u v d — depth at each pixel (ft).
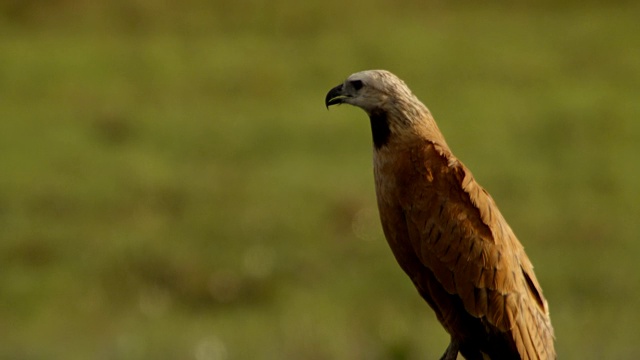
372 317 87.51
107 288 92.17
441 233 51.67
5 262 94.79
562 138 118.62
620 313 88.43
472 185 52.11
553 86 132.16
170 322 87.92
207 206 103.45
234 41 142.92
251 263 94.89
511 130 120.88
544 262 94.99
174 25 146.51
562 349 84.23
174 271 93.45
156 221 101.30
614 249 97.19
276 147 115.96
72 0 148.87
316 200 104.32
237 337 85.35
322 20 148.77
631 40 144.46
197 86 130.52
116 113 122.31
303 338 84.58
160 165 112.06
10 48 137.49
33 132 117.39
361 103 53.57
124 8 148.46
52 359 83.87
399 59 138.31
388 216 53.36
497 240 51.52
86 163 111.55
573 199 106.22
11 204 103.76
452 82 133.28
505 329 51.01
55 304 90.38
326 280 92.99
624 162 113.50
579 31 146.72
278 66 135.95
